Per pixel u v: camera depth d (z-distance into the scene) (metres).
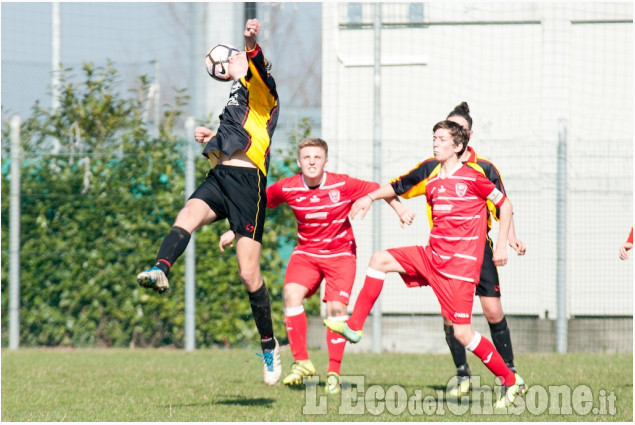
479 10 36.47
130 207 36.47
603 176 35.19
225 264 36.19
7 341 36.97
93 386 25.16
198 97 41.09
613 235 35.12
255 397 23.11
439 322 35.78
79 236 36.62
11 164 35.62
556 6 36.06
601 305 35.16
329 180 23.19
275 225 36.12
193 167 35.31
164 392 23.97
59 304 36.69
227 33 40.75
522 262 35.53
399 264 21.25
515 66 36.41
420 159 35.88
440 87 36.69
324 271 23.64
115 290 36.62
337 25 36.50
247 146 19.16
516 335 35.19
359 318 21.39
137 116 37.97
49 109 38.03
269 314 20.78
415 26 36.72
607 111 36.00
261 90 19.36
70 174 36.62
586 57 36.09
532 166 35.44
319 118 41.84
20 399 22.67
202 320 36.47
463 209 20.38
